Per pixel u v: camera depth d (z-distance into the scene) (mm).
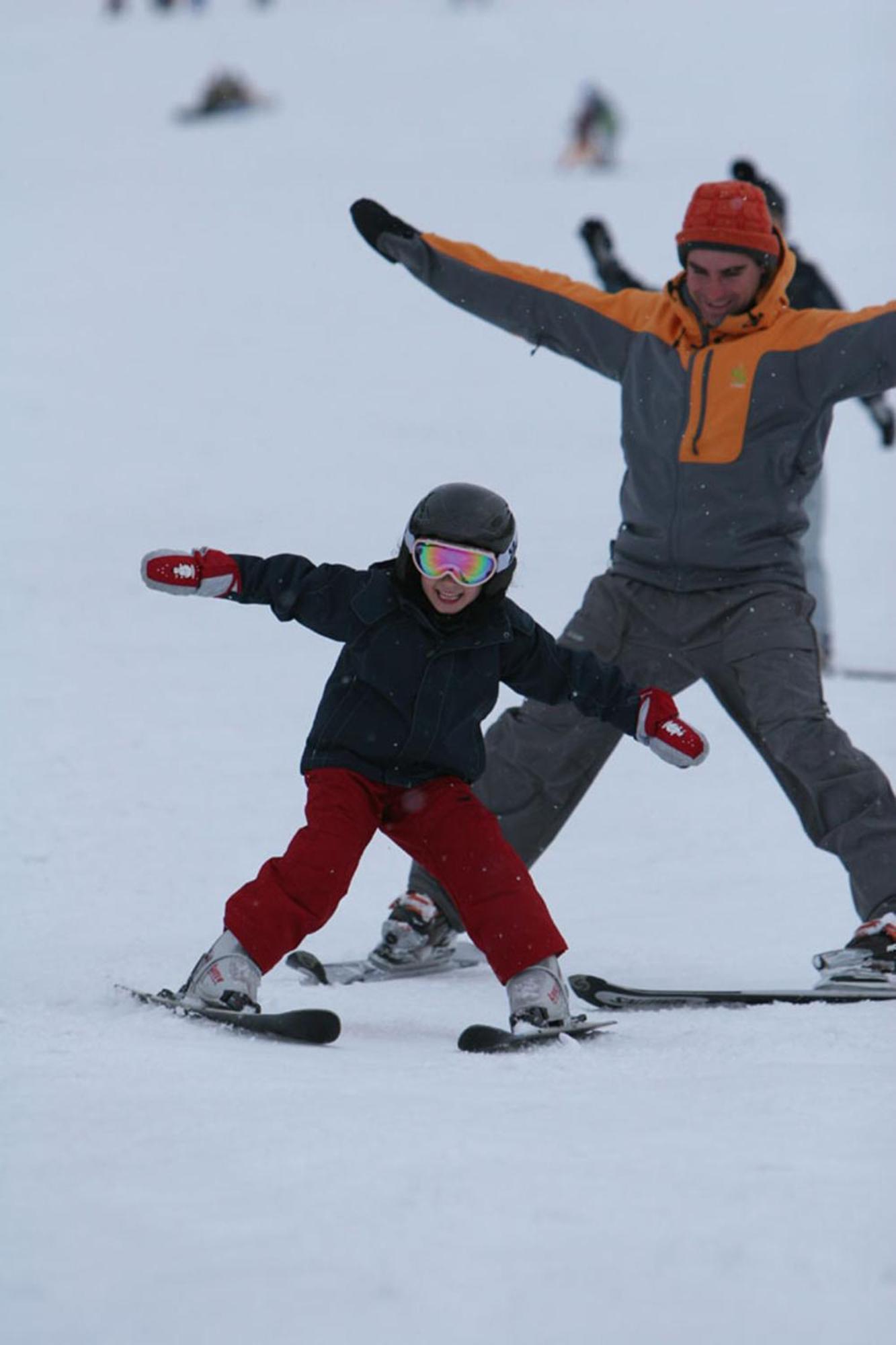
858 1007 11953
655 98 138375
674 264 86812
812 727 13805
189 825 19516
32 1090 8375
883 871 13383
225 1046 9969
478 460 52750
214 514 44000
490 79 146500
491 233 96750
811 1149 7637
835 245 89312
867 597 37219
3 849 18219
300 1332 5527
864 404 18328
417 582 11484
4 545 40312
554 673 11891
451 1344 5488
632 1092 8891
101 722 24844
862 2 168125
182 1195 6723
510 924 11070
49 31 173625
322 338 74188
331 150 125188
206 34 168375
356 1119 8023
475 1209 6641
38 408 60031
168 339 73500
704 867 18000
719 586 14312
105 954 13953
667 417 14367
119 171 120438
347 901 17359
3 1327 5523
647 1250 6246
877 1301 5848
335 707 11617
